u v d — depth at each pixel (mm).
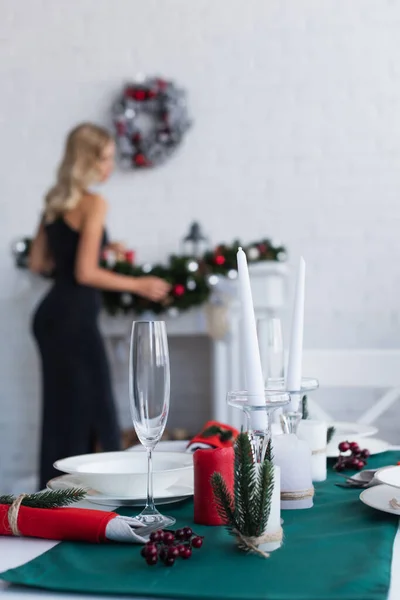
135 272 2996
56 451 2529
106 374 2562
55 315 2533
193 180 3307
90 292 2578
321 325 3176
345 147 3178
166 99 3275
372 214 3148
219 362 3012
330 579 595
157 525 763
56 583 601
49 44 3469
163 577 609
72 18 3449
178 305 2961
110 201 3381
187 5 3330
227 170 3277
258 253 3027
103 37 3416
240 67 3277
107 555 683
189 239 3111
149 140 3305
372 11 3170
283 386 1018
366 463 1142
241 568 629
